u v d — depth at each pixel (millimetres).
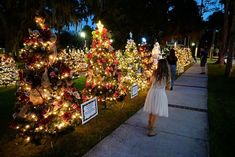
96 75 5996
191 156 3648
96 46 5930
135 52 8062
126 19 24797
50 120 3789
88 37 28578
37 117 3654
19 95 3768
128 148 3883
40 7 15570
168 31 29844
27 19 15641
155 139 4266
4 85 9336
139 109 6211
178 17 29594
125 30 25234
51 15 17000
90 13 23156
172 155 3666
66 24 19266
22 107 3734
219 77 13164
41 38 3543
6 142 4070
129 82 7844
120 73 6434
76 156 3617
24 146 3926
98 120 5273
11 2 15625
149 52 9164
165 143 4102
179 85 10289
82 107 4340
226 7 22172
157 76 4242
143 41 9211
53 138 4105
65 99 4004
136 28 25562
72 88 4148
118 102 6773
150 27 26719
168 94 8289
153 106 4203
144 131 4648
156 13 25688
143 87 8617
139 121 5250
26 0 15242
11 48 16453
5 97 7281
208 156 3652
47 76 3703
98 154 3664
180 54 14859
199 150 3854
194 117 5633
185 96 7977
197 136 4449
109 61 6039
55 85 3789
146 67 8703
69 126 4094
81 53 15133
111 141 4156
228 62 13469
